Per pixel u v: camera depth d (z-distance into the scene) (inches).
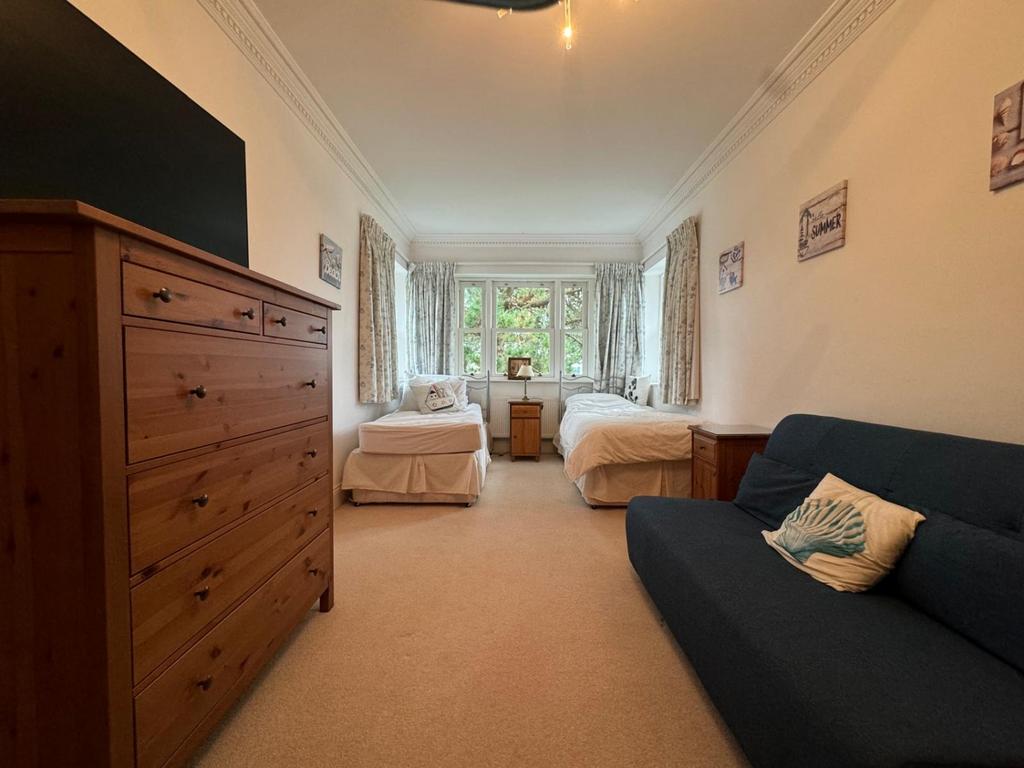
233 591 43.8
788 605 43.3
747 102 97.4
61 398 29.1
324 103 99.1
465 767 41.4
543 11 72.1
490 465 180.1
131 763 31.7
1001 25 50.3
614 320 200.2
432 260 202.7
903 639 37.3
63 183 38.5
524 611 69.1
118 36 53.4
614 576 81.4
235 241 63.9
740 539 61.1
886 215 66.2
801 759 31.4
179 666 36.5
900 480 51.3
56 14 37.9
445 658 57.4
